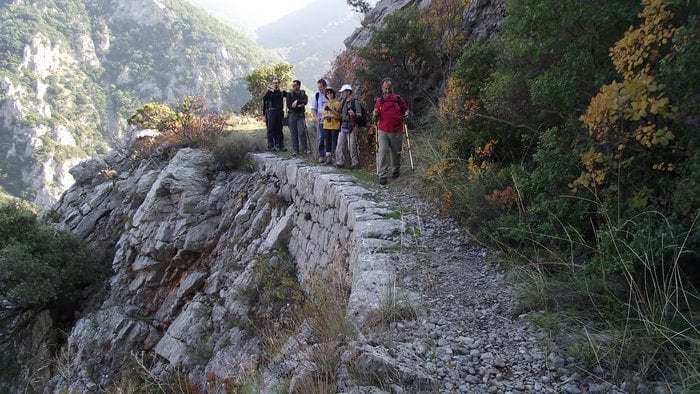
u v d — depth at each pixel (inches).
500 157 292.7
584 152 186.9
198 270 504.4
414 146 383.2
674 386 124.6
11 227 606.5
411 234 254.7
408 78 458.3
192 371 379.9
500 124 280.8
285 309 354.3
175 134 698.2
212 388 308.7
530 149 272.2
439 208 287.7
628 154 167.9
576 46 195.0
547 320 158.4
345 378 135.7
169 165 586.9
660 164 153.4
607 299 156.2
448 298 187.3
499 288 194.5
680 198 147.4
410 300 182.1
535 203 222.2
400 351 146.7
